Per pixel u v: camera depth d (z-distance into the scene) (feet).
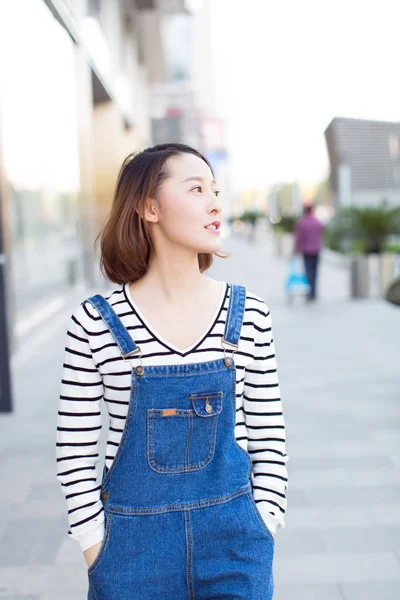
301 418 16.20
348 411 16.67
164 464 4.41
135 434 4.39
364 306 35.58
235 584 4.47
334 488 11.87
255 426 4.86
